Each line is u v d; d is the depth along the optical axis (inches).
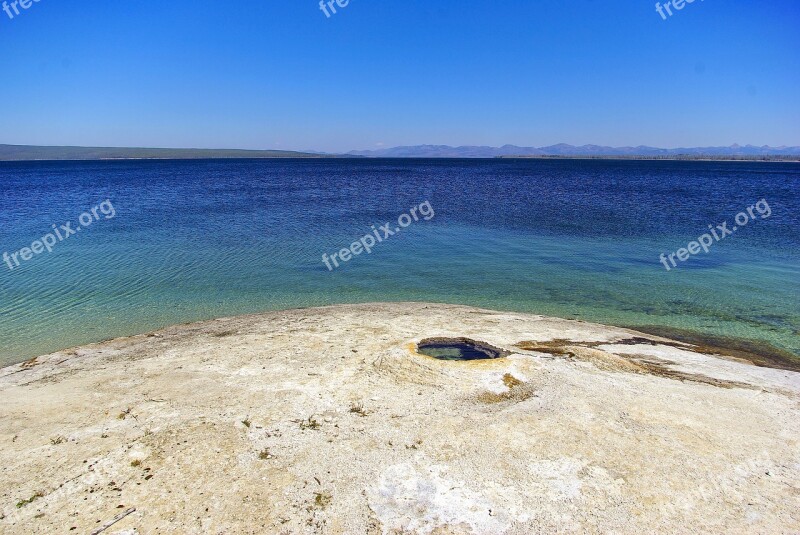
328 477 266.4
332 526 233.3
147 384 381.1
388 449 290.5
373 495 253.3
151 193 2156.7
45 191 2207.2
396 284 789.2
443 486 259.6
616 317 636.7
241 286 769.6
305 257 962.1
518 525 233.6
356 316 593.3
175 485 258.2
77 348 485.7
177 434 305.0
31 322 603.5
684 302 693.9
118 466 273.6
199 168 4985.2
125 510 239.6
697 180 3193.9
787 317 633.0
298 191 2303.2
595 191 2357.3
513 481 263.1
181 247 1027.9
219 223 1326.3
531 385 362.6
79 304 673.6
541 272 860.6
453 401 342.3
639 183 2913.4
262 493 253.3
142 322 605.9
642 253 1010.1
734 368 441.1
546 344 482.0
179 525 230.8
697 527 233.6
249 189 2396.7
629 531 230.5
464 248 1054.4
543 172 4350.4
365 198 1990.7
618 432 308.7
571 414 327.0
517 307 677.3
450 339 470.0
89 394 365.1
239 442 297.1
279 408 337.7
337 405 341.1
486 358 437.1
